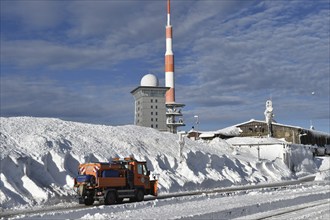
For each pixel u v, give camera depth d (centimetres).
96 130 4525
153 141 4922
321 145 10256
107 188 2475
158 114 11156
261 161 6219
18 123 3847
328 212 2073
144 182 2702
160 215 1800
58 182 2992
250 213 2047
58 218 1752
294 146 7969
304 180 5966
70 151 3469
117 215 1803
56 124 4216
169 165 4362
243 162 5828
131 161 2670
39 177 2903
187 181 4034
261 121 9588
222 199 2594
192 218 1694
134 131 5181
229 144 7175
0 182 2552
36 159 3041
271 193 3072
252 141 7906
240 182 4922
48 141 3425
